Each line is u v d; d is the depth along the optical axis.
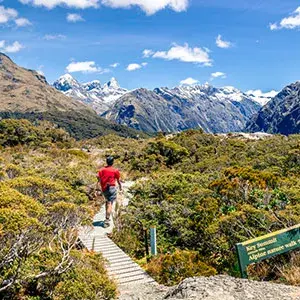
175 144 39.62
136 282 8.04
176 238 11.28
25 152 37.81
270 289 4.82
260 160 26.78
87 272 6.42
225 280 5.25
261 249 5.30
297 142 36.50
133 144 55.22
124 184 23.27
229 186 12.16
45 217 5.96
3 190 5.32
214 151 39.44
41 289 5.95
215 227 9.22
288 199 10.89
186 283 5.30
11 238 4.89
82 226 9.27
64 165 25.12
